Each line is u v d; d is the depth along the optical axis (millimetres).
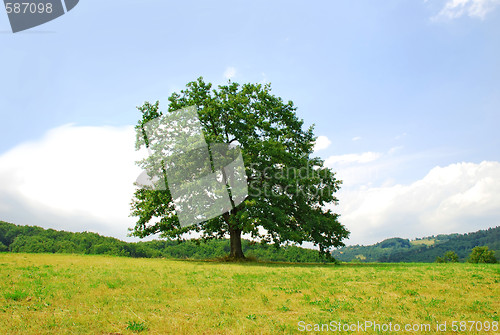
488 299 11461
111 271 15094
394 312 9664
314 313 9383
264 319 8617
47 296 9719
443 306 10383
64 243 104312
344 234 30000
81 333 7043
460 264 25578
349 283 13914
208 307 9523
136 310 8938
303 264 27234
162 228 29953
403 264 27594
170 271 16219
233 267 20094
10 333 6742
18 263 17547
